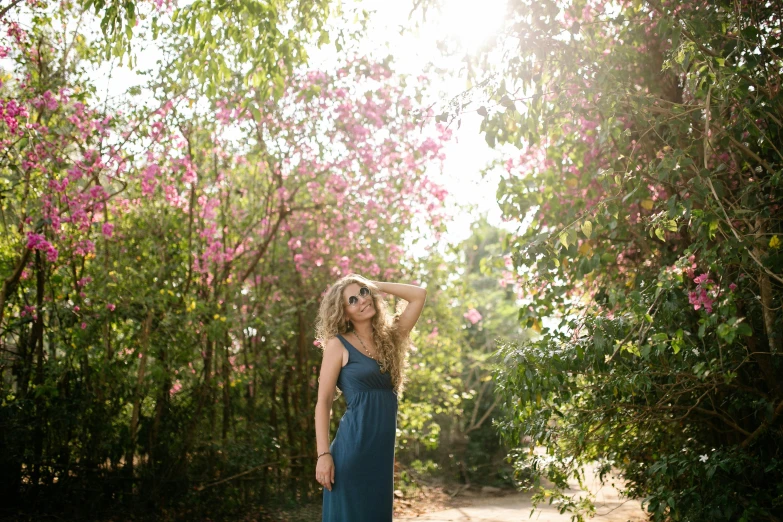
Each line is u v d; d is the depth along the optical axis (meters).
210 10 5.43
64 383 6.81
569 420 5.14
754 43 4.41
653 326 4.52
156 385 7.23
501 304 17.08
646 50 5.57
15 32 6.23
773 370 4.71
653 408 4.85
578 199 5.65
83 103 6.75
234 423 8.15
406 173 8.70
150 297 6.82
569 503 5.42
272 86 5.95
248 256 8.58
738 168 4.93
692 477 4.66
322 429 3.51
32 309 6.33
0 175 6.45
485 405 14.15
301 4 5.63
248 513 7.71
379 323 3.73
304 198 8.80
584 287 6.33
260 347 8.59
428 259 10.12
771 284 4.58
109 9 5.13
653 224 4.47
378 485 3.45
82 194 6.44
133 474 7.02
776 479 4.63
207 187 8.04
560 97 4.95
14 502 6.39
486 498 11.48
